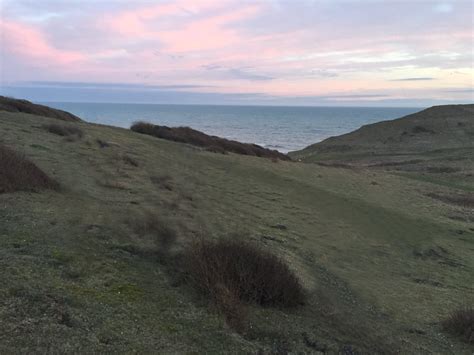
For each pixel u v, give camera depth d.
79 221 8.43
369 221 17.00
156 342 5.00
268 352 5.50
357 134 75.12
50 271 6.17
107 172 13.87
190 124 148.12
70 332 4.71
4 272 5.74
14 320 4.67
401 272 12.21
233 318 6.00
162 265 7.51
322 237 13.83
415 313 8.90
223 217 12.54
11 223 7.60
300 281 8.41
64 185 11.00
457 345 7.59
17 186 9.45
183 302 6.23
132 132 26.55
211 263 7.05
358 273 11.10
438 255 14.69
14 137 15.77
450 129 68.19
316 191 20.12
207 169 20.75
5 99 25.36
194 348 5.09
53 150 15.12
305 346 5.95
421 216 19.30
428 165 44.38
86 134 20.34
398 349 6.81
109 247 7.63
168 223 9.72
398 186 27.30
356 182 25.41
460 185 33.38
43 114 25.66
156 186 13.80
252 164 23.97
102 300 5.70
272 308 6.92
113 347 4.65
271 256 7.77
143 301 6.00
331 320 7.17
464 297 10.62
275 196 18.25
